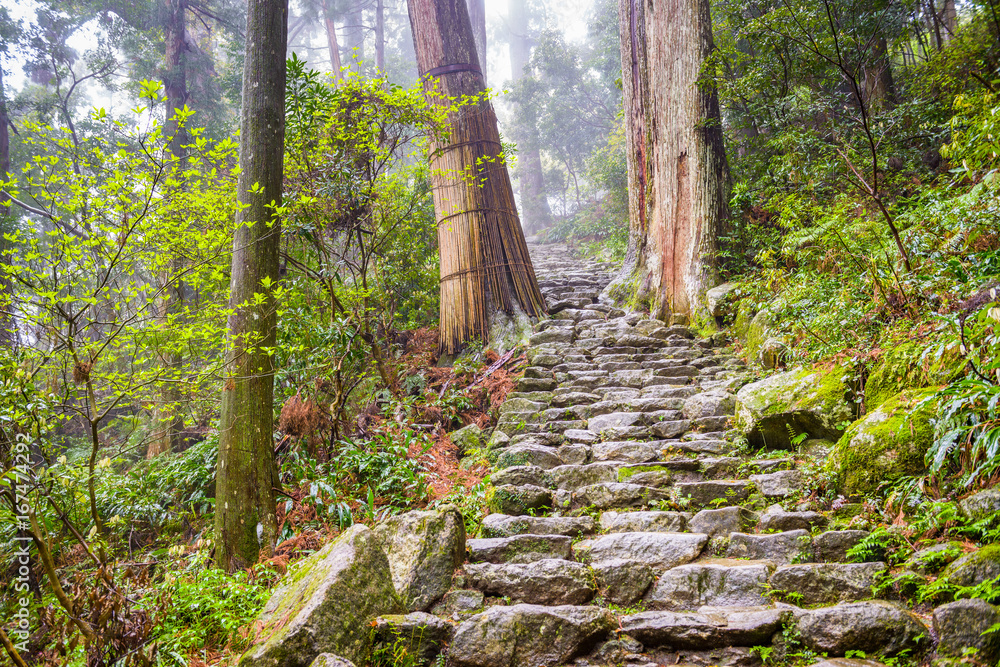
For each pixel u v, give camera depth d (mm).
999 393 2334
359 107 5699
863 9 7473
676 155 7602
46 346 3496
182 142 12273
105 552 2900
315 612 2424
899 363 3514
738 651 2453
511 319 7082
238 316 4027
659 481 3822
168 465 5758
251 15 4406
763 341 5426
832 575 2643
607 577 2881
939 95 7309
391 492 4246
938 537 2688
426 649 2570
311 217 5430
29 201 10602
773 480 3547
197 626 2797
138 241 3623
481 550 3143
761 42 7402
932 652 2238
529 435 4676
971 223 3604
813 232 5277
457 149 7406
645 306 7523
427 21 7703
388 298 7254
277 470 4066
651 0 8094
